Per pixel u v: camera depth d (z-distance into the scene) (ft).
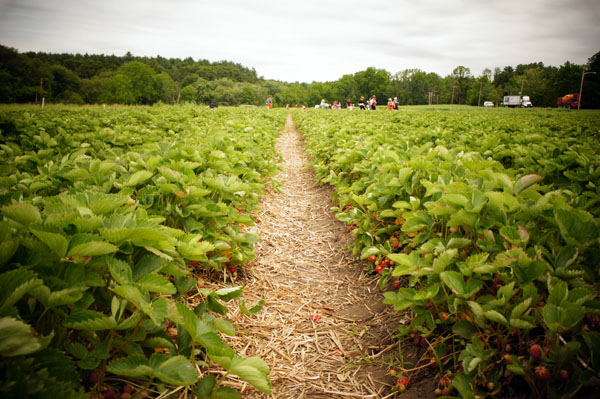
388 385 7.63
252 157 20.48
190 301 9.42
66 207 6.29
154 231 5.60
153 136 22.30
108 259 5.40
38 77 310.24
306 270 13.32
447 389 6.27
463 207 7.92
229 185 11.44
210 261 9.86
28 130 22.43
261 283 11.98
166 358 5.20
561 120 46.96
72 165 10.66
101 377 5.38
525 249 6.49
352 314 10.45
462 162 11.34
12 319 3.63
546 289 6.30
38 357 4.32
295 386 7.68
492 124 36.58
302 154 43.01
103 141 19.74
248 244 12.25
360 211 14.08
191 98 467.11
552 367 5.37
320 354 8.76
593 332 5.12
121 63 622.13
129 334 5.83
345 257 14.24
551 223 7.06
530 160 14.30
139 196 9.34
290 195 24.13
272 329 9.61
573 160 12.96
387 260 11.41
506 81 489.67
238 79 649.20
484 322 6.09
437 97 467.11
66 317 4.83
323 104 182.70
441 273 6.48
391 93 472.03
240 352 8.57
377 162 14.99
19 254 5.04
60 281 4.87
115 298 5.12
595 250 6.16
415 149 16.07
